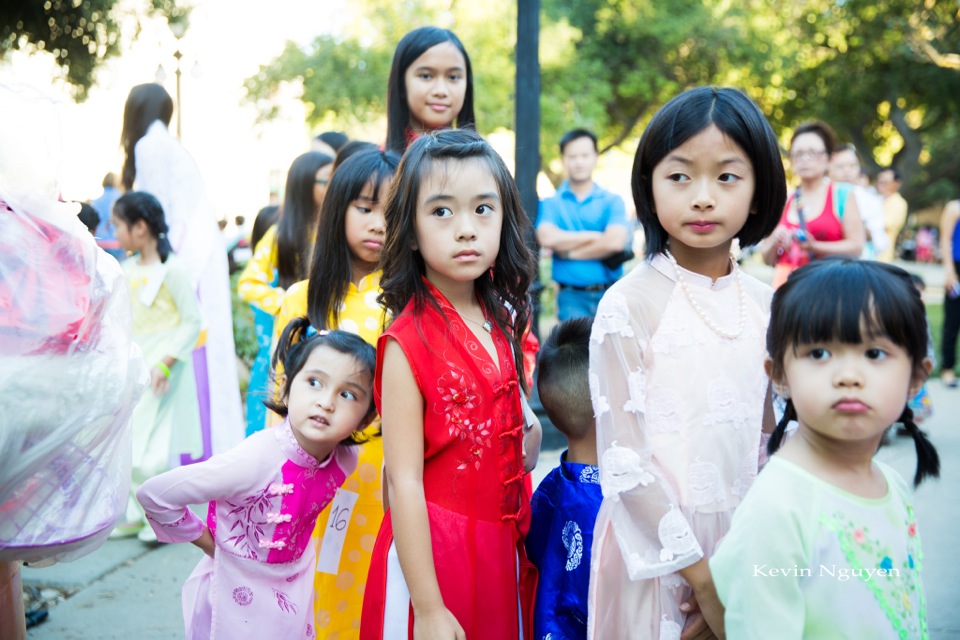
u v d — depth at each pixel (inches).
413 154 79.0
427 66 128.0
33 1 531.5
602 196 223.8
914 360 62.2
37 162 75.3
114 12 550.9
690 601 74.5
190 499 89.7
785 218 198.7
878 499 65.3
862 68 880.9
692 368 75.5
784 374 66.3
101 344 75.4
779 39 845.2
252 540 92.5
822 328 60.9
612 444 73.6
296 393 91.6
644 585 75.1
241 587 92.2
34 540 71.2
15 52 550.3
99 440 74.2
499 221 79.4
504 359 83.1
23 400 67.7
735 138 72.7
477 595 77.8
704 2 780.0
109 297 76.3
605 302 76.7
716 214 73.1
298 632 94.7
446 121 130.1
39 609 134.3
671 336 75.9
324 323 103.6
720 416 75.1
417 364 77.8
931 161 1180.5
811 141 195.0
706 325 76.7
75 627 129.1
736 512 65.8
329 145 190.5
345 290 104.7
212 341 176.4
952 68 850.1
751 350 77.7
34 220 72.4
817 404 61.7
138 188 179.5
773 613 61.3
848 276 61.4
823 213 197.5
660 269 78.4
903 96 911.7
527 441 91.6
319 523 100.0
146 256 169.0
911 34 801.6
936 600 130.1
